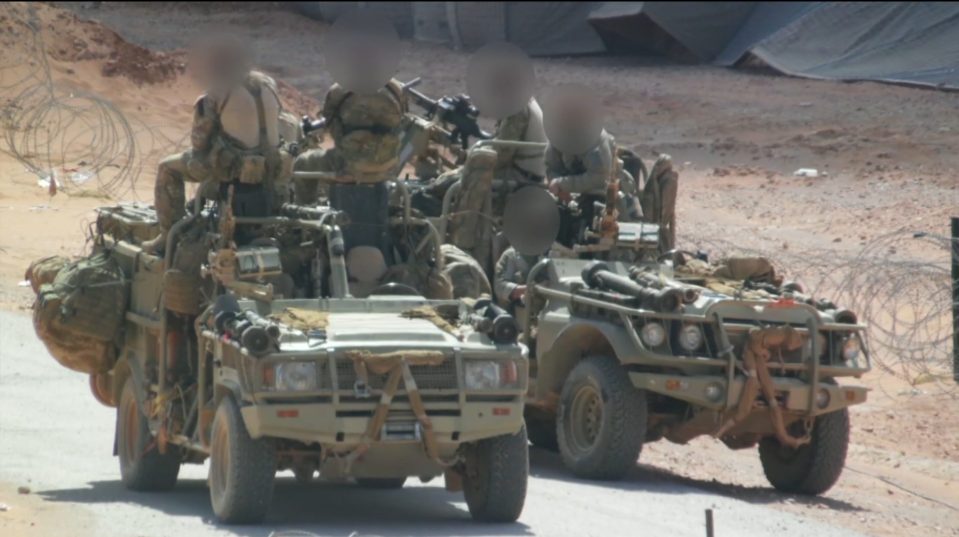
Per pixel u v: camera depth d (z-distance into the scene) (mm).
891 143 139375
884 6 178375
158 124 131125
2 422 56906
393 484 48688
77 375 66250
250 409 37812
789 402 50188
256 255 41906
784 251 99000
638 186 63094
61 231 96438
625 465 50531
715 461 59438
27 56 134125
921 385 71438
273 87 44969
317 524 40344
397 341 38625
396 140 47562
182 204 45469
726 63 193625
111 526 38875
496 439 40125
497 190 61469
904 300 76062
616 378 50531
